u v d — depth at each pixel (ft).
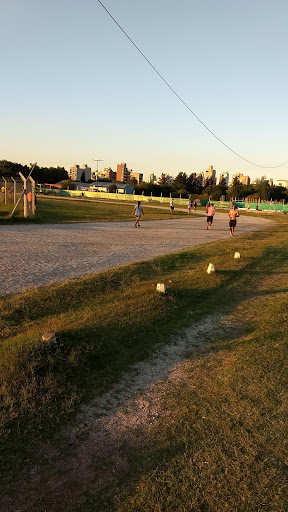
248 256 39.27
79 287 22.97
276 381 12.44
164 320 18.76
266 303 22.94
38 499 7.56
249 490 7.70
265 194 295.48
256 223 102.06
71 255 35.29
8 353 12.84
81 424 10.16
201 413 10.67
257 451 8.93
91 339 15.28
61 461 8.71
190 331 17.72
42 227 59.52
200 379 12.87
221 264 34.40
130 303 20.39
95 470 8.43
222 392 11.85
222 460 8.59
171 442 9.36
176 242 49.60
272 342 15.87
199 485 7.84
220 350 15.40
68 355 13.61
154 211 127.85
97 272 28.25
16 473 8.27
